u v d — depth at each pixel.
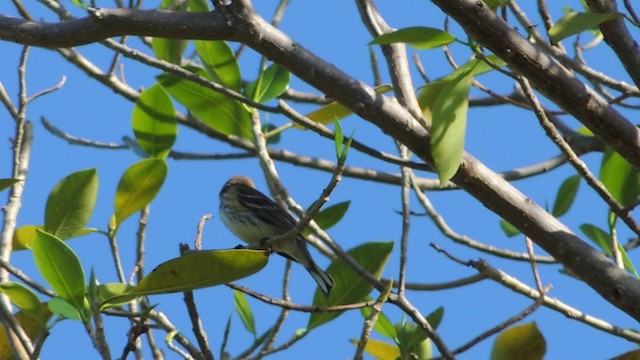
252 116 12.09
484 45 8.55
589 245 9.43
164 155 12.64
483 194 9.45
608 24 9.56
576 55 13.90
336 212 11.39
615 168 11.01
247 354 10.71
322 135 10.20
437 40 8.59
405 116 9.26
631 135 8.91
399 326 11.09
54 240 8.54
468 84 8.68
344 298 10.73
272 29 8.99
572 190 12.66
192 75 10.45
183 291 8.91
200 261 8.71
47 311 9.90
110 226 10.95
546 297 10.95
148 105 12.48
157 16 8.79
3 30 8.99
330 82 9.14
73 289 8.68
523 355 10.48
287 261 11.21
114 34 8.91
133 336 8.62
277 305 9.51
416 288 12.70
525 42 8.56
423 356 10.92
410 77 10.30
